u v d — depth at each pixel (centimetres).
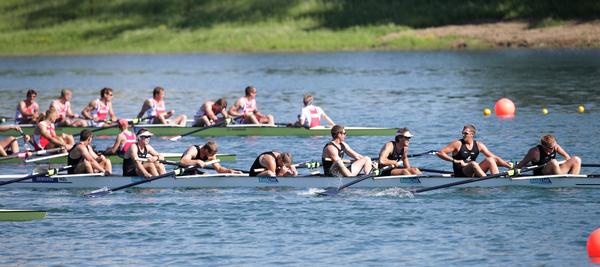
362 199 8938
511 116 15088
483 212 8356
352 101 18238
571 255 7031
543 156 9281
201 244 7469
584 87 19400
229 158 11481
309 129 13462
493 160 9369
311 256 7119
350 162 9781
